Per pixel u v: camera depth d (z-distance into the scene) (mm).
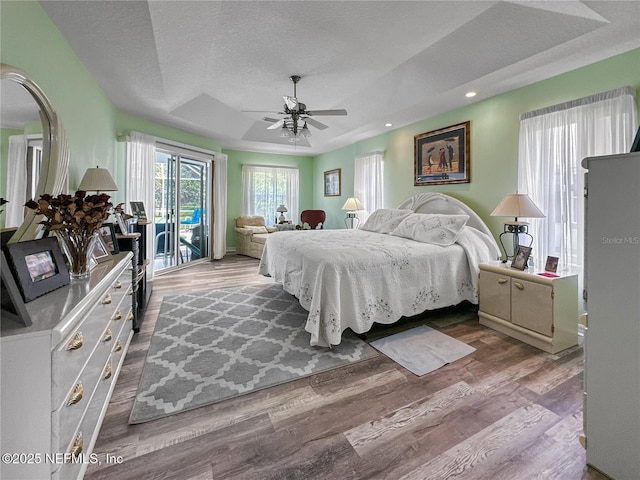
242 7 2256
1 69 1517
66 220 1473
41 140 1881
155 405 1671
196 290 4027
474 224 3527
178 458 1323
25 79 1710
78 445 1118
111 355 1633
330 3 2215
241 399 1749
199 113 4578
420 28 2496
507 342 2488
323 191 7340
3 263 944
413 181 4590
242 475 1240
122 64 2807
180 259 5492
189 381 1911
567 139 2701
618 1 1892
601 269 1238
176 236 5375
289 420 1573
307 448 1386
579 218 2648
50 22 2125
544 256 2883
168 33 2416
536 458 1330
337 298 2336
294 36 2641
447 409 1661
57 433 964
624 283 1172
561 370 2062
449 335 2635
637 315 1143
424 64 3049
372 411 1646
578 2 1949
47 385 945
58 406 968
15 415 921
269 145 6539
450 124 3982
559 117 2766
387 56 2982
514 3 2100
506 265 2795
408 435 1467
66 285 1381
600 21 2062
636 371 1149
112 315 1667
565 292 2346
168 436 1453
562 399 1748
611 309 1212
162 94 3539
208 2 2162
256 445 1402
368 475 1244
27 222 1687
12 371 913
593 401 1272
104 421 1543
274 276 3676
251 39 2691
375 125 4738
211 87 3846
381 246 2840
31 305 1132
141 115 4336
